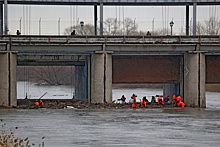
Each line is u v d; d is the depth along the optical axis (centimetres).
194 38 15650
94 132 10125
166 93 18988
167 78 16988
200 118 12694
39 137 9425
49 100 17150
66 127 10819
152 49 15688
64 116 12938
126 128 10744
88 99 16512
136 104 16000
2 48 15275
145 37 15600
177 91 17525
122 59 17000
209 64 16925
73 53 15975
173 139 9288
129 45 15550
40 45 15350
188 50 15750
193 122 11831
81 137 9456
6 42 15175
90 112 14000
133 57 16975
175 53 16425
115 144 8700
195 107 15638
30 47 15412
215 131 10331
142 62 17038
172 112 14175
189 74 15875
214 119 12469
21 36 15288
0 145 7144
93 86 15738
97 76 15588
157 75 17012
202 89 15788
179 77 16900
